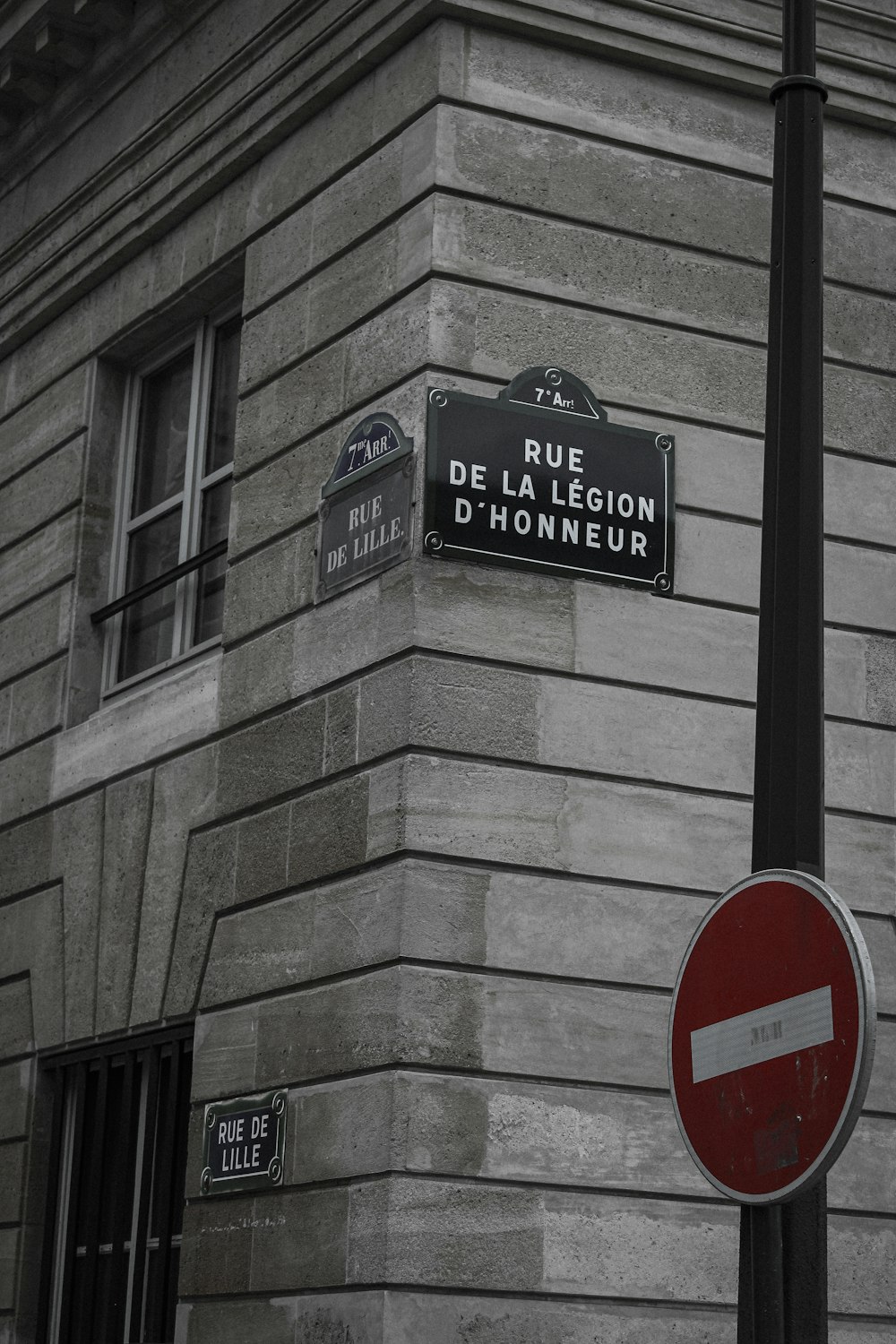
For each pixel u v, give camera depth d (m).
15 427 15.45
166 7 13.77
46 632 14.35
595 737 10.84
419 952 10.17
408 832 10.30
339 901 10.71
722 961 6.82
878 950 11.27
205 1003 11.61
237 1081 11.18
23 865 13.98
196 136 13.45
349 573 11.21
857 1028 6.22
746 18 12.22
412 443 10.91
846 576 11.80
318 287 12.12
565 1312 9.98
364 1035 10.26
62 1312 12.74
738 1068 6.66
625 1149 10.32
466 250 11.23
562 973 10.44
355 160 12.03
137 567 14.13
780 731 7.21
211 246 13.34
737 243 12.01
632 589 11.15
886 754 11.61
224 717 12.05
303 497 11.81
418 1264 9.75
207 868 11.95
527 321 11.27
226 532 13.27
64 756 13.77
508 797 10.55
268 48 12.86
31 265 15.36
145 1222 12.06
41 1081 13.32
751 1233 6.65
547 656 10.84
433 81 11.47
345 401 11.63
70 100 15.07
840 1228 10.73
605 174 11.73
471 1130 10.02
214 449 13.62
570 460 11.12
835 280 12.29
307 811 11.12
